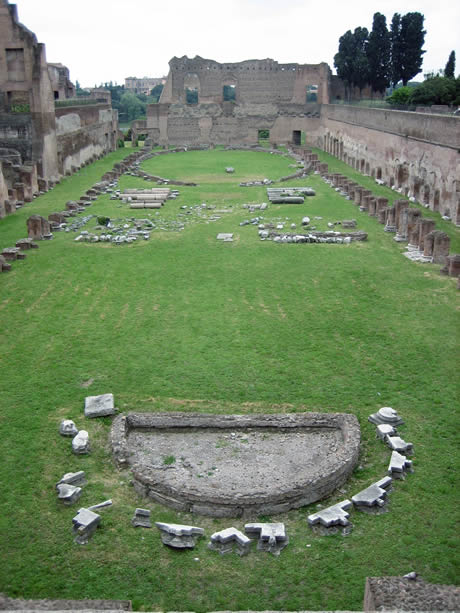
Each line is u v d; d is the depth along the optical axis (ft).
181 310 70.59
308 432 45.98
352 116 200.03
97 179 176.45
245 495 36.99
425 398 50.37
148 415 46.55
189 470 41.57
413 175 135.23
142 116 482.69
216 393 51.47
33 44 155.02
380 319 67.21
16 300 74.74
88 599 31.17
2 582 32.63
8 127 156.97
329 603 31.22
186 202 136.77
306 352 59.21
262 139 280.31
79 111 200.95
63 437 45.32
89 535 35.78
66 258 92.22
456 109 166.40
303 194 141.18
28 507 38.09
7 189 129.39
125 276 83.30
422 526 36.35
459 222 108.27
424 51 245.24
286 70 260.62
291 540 35.40
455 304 71.41
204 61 263.29
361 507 37.73
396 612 25.34
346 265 86.99
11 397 51.08
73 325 66.69
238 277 82.43
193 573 33.22
